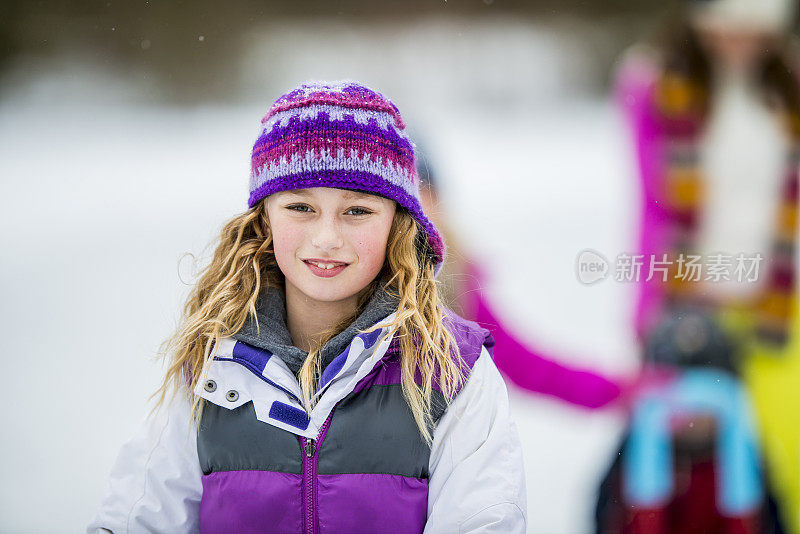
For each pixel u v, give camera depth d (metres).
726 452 4.49
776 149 5.51
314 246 2.75
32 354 8.20
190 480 2.87
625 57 21.50
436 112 19.69
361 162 2.74
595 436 6.42
